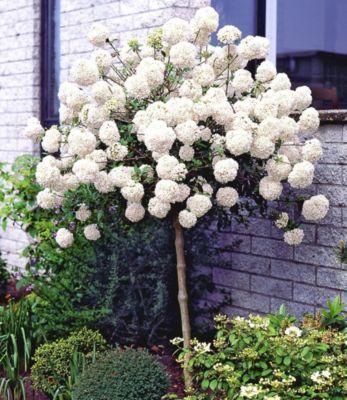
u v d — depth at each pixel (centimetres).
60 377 454
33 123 454
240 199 517
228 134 402
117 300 504
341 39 634
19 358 514
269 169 417
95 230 457
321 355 367
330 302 453
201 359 384
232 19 584
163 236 503
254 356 362
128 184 405
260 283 515
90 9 618
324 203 430
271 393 343
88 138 410
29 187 545
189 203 407
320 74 643
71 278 520
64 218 504
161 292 496
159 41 430
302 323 443
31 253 547
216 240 536
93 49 617
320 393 341
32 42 714
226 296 536
